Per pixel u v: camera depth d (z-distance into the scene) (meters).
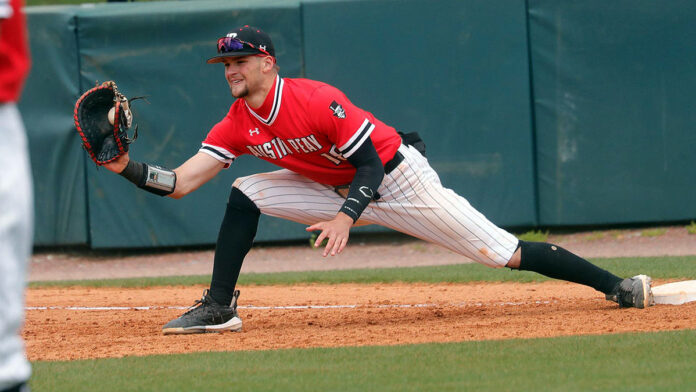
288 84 15.64
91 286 29.05
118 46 37.44
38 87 37.34
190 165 16.67
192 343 15.84
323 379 11.85
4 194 6.75
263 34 15.35
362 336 15.87
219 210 38.44
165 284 29.20
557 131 37.81
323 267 34.81
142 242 38.34
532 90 37.78
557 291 23.17
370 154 15.57
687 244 35.06
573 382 11.13
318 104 15.32
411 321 18.09
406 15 37.75
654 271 25.61
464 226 16.83
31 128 37.47
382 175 15.71
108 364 13.61
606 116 37.62
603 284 17.69
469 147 38.00
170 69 37.62
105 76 37.44
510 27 37.53
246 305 23.08
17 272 6.91
